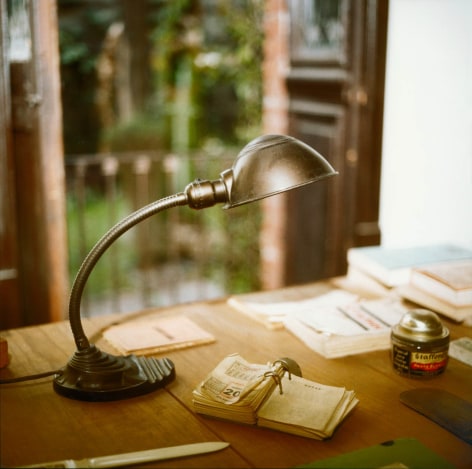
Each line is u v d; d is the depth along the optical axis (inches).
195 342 64.1
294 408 48.8
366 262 82.3
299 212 129.8
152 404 51.9
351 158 109.9
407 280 78.7
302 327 65.3
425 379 56.6
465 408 51.1
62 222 104.0
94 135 247.9
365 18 103.2
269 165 48.7
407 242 102.0
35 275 103.8
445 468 42.2
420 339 56.1
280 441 46.2
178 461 43.7
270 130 133.4
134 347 61.9
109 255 218.5
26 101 96.3
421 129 96.5
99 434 47.4
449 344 59.6
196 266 217.0
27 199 100.7
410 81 98.2
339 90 111.5
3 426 48.5
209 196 50.6
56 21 96.7
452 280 71.2
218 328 69.0
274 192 48.2
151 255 223.1
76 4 237.5
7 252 100.8
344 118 111.0
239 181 49.6
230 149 242.5
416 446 44.9
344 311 69.1
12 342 64.9
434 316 57.7
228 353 62.4
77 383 52.8
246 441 46.3
